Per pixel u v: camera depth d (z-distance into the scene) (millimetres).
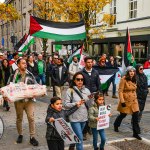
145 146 7016
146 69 12430
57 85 10984
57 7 19609
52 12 22641
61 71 11023
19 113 7094
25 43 16531
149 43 20250
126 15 23578
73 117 5840
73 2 18891
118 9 24594
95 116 6191
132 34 22344
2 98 7148
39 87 7031
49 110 5430
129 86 7652
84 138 7312
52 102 5410
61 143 5418
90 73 7273
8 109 10547
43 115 9859
